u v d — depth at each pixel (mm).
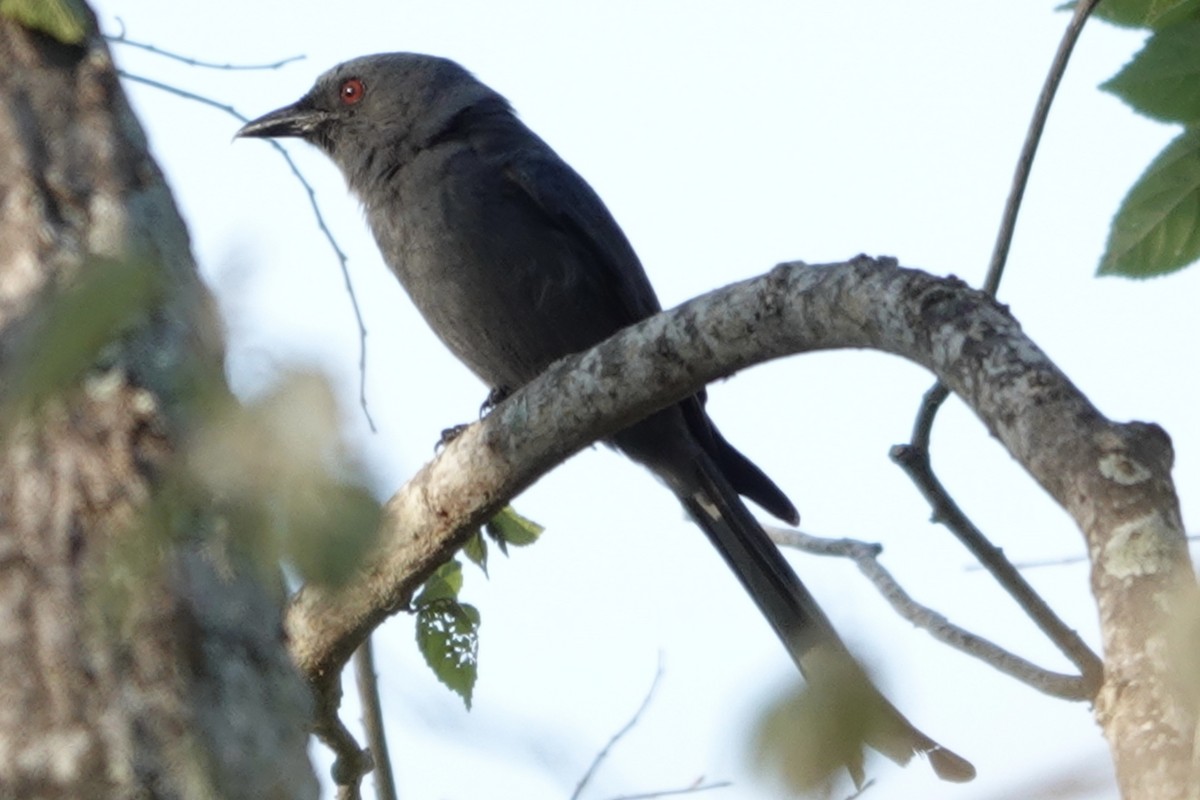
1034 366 5777
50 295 3824
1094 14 7711
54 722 4492
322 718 9477
